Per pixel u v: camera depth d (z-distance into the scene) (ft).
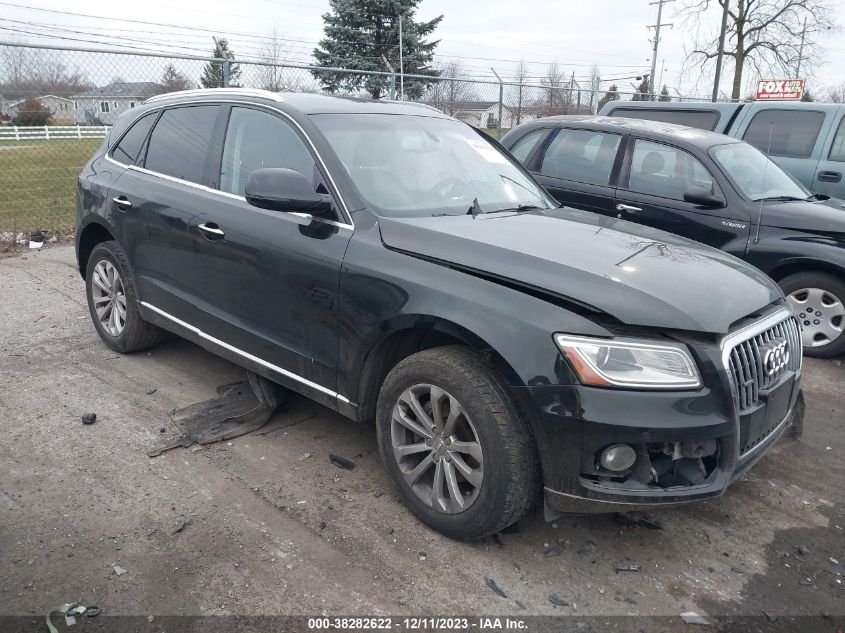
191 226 12.74
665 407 8.16
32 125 27.61
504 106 46.26
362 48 101.14
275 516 10.02
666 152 19.83
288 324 11.19
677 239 11.57
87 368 15.07
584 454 8.28
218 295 12.46
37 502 10.05
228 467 11.31
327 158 11.07
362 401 10.52
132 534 9.43
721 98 78.69
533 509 10.52
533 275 8.86
